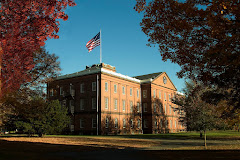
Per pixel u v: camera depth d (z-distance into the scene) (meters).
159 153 12.67
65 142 24.70
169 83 76.19
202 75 12.80
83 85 55.81
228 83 12.22
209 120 21.81
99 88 53.09
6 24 12.18
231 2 9.81
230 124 21.70
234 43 10.33
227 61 10.69
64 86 58.75
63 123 38.94
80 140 28.41
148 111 65.25
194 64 12.74
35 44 13.43
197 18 11.46
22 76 19.08
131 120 61.66
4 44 13.10
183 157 10.64
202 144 24.81
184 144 24.91
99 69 53.78
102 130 51.28
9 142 21.83
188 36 12.07
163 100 71.25
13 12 11.93
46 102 37.19
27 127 34.66
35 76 29.12
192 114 23.33
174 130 75.19
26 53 14.88
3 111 30.64
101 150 16.11
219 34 10.39
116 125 56.19
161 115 68.94
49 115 36.91
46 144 20.14
